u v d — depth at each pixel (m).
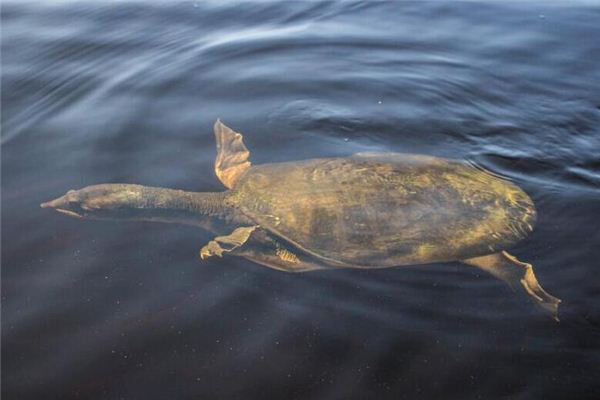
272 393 1.10
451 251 1.25
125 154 1.45
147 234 1.31
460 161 1.43
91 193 1.35
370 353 1.14
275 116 1.55
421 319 1.17
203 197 1.36
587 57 1.73
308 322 1.17
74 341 1.16
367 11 1.96
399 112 1.58
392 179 1.32
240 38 1.83
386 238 1.26
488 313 1.17
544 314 1.17
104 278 1.23
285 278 1.23
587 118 1.55
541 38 1.81
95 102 1.59
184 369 1.13
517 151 1.47
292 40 1.81
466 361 1.12
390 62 1.73
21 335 1.17
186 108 1.57
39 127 1.52
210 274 1.24
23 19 1.93
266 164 1.41
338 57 1.75
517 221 1.29
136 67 1.71
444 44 1.79
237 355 1.14
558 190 1.37
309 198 1.31
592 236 1.28
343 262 1.25
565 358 1.12
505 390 1.09
